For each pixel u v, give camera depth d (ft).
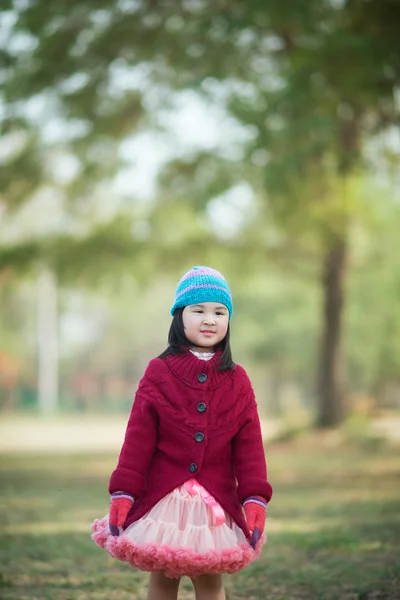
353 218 63.05
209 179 64.64
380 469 53.16
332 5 49.14
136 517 13.71
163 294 195.21
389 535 27.04
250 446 14.42
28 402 229.86
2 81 57.31
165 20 58.70
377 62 41.39
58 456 72.18
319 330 135.74
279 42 58.13
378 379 140.87
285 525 30.68
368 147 63.62
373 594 18.78
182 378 14.38
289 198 56.59
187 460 13.98
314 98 44.37
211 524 13.60
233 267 72.59
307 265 76.89
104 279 70.64
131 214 70.79
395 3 43.14
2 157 67.21
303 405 203.21
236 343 157.99
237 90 59.52
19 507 37.70
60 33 57.11
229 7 54.03
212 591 14.10
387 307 120.98
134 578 21.13
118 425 138.62
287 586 20.06
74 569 22.50
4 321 198.70
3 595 19.17
